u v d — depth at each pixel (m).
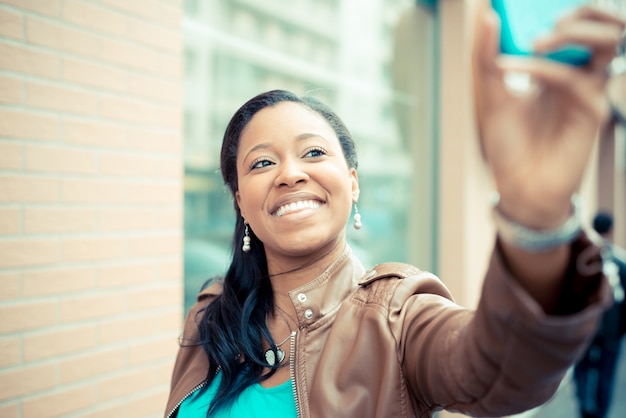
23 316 1.69
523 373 0.66
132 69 1.98
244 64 2.81
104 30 1.89
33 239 1.71
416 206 3.94
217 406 1.16
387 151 3.68
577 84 0.51
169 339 2.13
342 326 1.10
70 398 1.80
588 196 7.35
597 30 0.49
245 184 1.21
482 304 0.68
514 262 0.62
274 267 1.29
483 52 0.53
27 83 1.69
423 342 0.94
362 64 3.52
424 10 4.01
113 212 1.93
